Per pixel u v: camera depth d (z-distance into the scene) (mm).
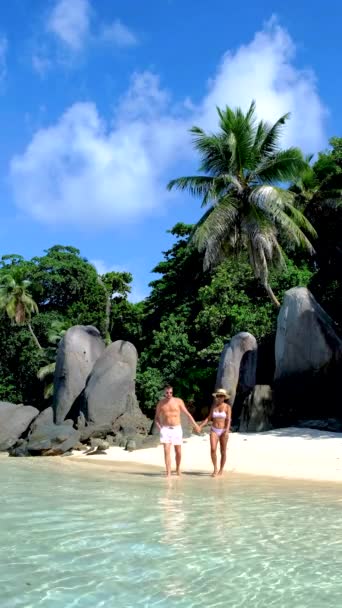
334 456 16359
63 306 49094
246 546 6617
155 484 12195
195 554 6293
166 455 13531
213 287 33406
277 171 28797
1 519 8156
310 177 32656
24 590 5188
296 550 6465
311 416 23312
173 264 43875
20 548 6523
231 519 8180
